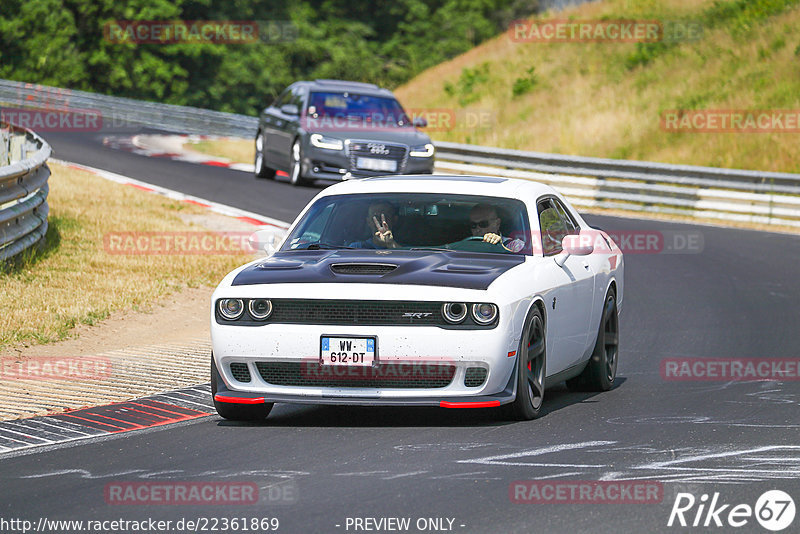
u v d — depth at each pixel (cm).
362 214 3170
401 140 8619
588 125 12788
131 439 2711
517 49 17075
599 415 2981
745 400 3222
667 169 9206
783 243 7531
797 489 2211
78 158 10394
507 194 3209
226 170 10206
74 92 16662
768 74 12569
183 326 4503
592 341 3338
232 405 2905
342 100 9044
